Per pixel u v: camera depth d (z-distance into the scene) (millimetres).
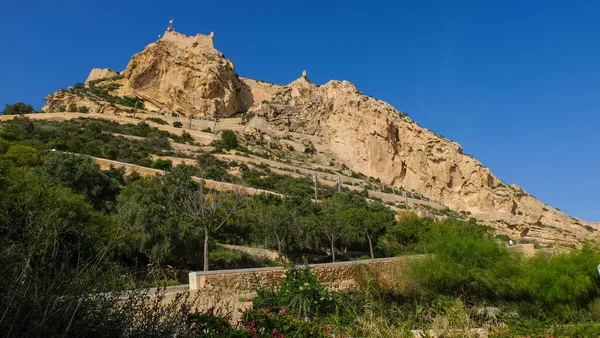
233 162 71250
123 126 83812
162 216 26219
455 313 8664
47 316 4062
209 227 25438
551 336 9656
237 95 130250
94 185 35938
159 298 5566
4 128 54531
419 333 8312
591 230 89250
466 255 20094
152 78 116500
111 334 4637
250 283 16828
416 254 22250
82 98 103562
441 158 94250
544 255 20594
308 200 47781
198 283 15219
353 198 61031
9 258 4422
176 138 81562
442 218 69938
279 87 150375
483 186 89812
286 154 96938
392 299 18250
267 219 33906
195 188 38250
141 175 50938
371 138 99250
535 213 87125
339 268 20812
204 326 5727
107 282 5293
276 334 7141
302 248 35625
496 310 15336
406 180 95500
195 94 113750
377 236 44875
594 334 10273
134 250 24156
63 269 4645
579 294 17797
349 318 10273
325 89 125688
